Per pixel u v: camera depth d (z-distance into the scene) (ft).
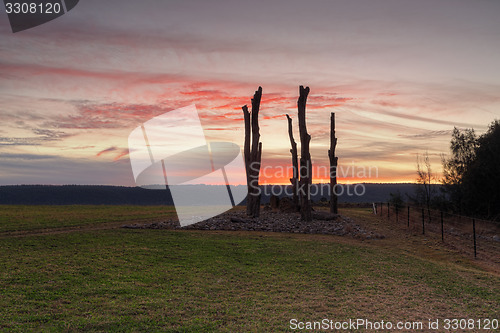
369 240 67.26
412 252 56.39
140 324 25.66
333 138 111.14
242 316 27.78
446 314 29.22
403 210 115.75
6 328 24.40
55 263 42.88
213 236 67.26
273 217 96.68
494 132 90.79
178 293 33.22
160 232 70.54
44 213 104.22
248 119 98.12
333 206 109.40
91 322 25.81
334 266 44.96
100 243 56.54
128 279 37.32
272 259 48.42
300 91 92.73
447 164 101.30
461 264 48.75
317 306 30.45
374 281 38.58
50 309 28.35
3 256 46.01
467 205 91.04
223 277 39.22
